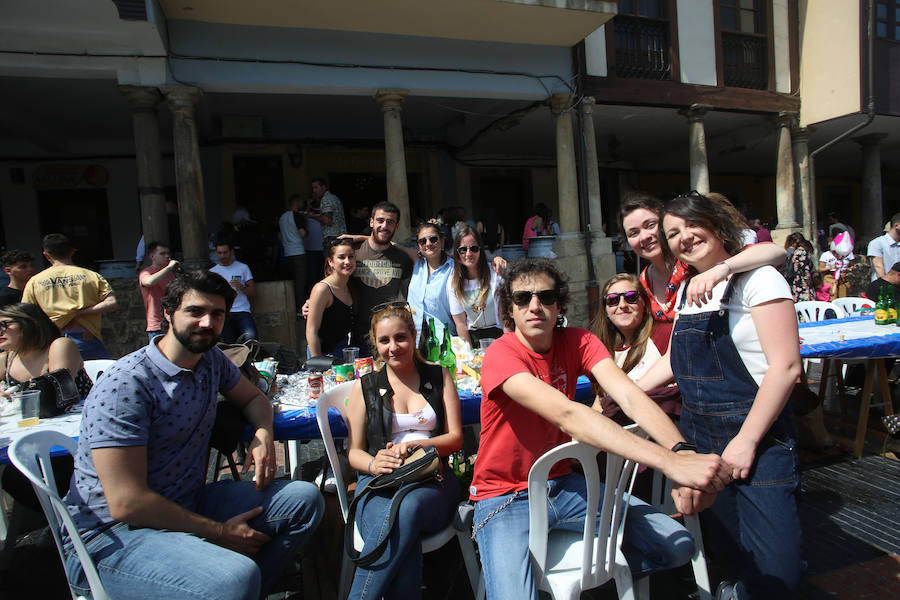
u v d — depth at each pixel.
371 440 2.25
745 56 9.60
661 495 2.37
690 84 8.90
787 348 1.67
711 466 1.48
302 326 6.98
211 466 3.94
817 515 2.91
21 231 9.19
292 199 7.18
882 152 13.69
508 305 2.03
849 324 4.22
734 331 1.79
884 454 3.65
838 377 4.29
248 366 2.60
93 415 1.78
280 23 6.45
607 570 1.76
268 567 2.01
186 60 6.23
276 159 9.88
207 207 9.62
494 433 1.93
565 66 7.99
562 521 1.88
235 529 1.92
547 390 1.73
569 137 8.06
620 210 2.87
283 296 6.74
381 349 2.25
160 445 1.90
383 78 7.04
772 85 9.70
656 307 2.71
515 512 1.84
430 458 1.99
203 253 6.32
